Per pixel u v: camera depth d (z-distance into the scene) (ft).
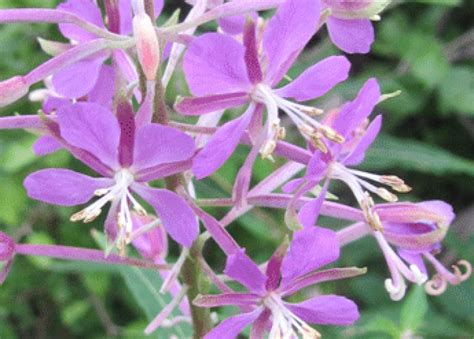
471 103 1.40
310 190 0.68
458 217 1.54
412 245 0.68
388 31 1.42
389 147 1.11
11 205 1.29
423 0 1.13
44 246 0.66
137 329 1.30
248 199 0.66
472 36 1.52
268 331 0.69
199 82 0.61
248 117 0.62
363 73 1.51
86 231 1.35
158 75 0.64
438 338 1.20
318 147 0.62
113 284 1.40
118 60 0.67
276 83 0.63
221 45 0.60
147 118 0.61
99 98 0.68
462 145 1.65
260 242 1.26
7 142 1.29
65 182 0.61
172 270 0.68
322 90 0.63
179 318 0.74
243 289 0.96
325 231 0.63
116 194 0.61
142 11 0.61
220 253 1.38
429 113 1.59
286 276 0.64
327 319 0.65
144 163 0.62
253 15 0.67
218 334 0.64
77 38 0.69
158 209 0.62
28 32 1.29
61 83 0.65
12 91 0.62
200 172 0.60
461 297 1.21
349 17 0.66
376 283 1.27
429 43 1.40
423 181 1.63
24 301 1.46
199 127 0.65
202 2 0.66
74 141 0.60
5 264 0.66
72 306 1.38
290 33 0.61
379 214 0.68
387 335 1.08
